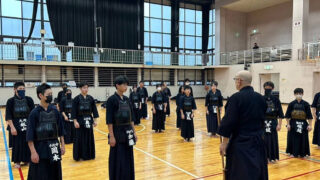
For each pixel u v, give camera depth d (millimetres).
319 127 6258
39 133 3150
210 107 7902
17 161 4879
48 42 18750
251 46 24219
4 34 17531
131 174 3666
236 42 24109
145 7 22641
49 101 3238
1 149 6395
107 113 3580
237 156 2709
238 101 2770
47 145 3176
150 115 13305
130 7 21562
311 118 5391
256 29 23719
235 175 2705
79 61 18781
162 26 23516
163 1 23500
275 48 19344
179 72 23547
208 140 7383
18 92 4887
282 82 17922
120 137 3572
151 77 22125
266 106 2928
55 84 18266
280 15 21578
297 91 5441
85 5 19625
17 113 4828
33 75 17562
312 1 19062
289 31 20844
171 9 23797
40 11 18234
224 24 23109
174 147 6559
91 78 19516
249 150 2684
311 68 16109
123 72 20750
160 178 4359
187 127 7258
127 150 3645
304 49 16531
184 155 5805
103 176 4492
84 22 19609
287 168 4836
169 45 23969
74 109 5348
